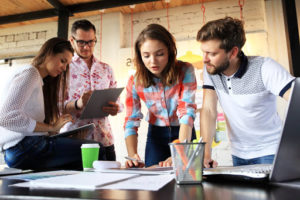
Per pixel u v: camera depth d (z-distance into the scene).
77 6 3.92
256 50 3.74
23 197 0.43
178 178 0.57
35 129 1.33
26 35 4.80
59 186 0.53
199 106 3.63
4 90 1.33
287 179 0.58
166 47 1.40
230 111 1.46
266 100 1.35
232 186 0.54
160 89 1.57
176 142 0.60
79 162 1.41
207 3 4.17
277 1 3.98
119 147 3.97
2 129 1.30
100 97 1.82
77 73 2.19
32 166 1.30
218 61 1.26
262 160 1.40
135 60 1.55
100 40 4.42
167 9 4.33
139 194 0.45
